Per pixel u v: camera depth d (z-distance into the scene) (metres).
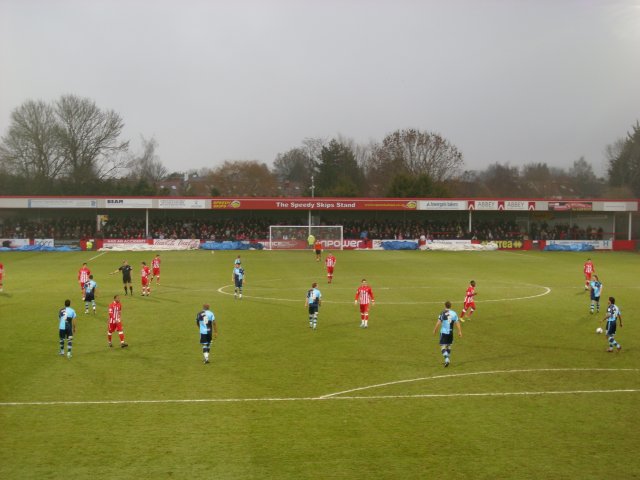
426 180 93.81
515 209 75.25
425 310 30.45
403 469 12.01
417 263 55.56
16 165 91.94
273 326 26.06
